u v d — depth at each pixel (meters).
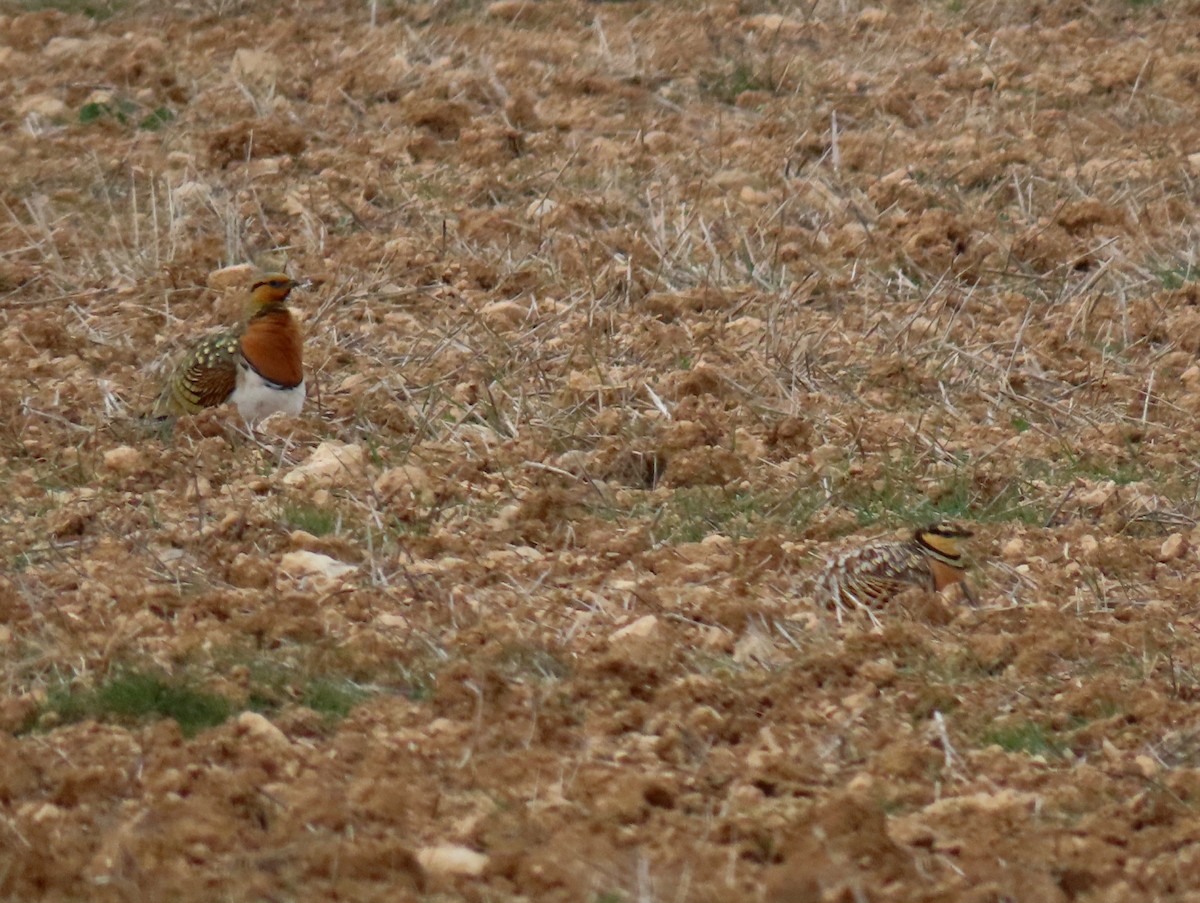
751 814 8.61
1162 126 22.78
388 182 20.52
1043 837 8.46
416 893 7.86
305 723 9.50
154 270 18.27
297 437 14.00
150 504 12.40
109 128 21.95
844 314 17.55
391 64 23.83
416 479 12.98
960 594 11.40
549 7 26.64
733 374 15.64
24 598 10.74
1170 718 9.76
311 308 17.27
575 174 20.88
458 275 18.16
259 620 10.44
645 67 24.30
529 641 10.33
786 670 10.23
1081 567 11.92
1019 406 15.53
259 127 21.14
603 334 16.75
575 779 8.85
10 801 8.66
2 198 19.80
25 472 13.20
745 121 22.92
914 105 23.42
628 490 13.25
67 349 16.22
